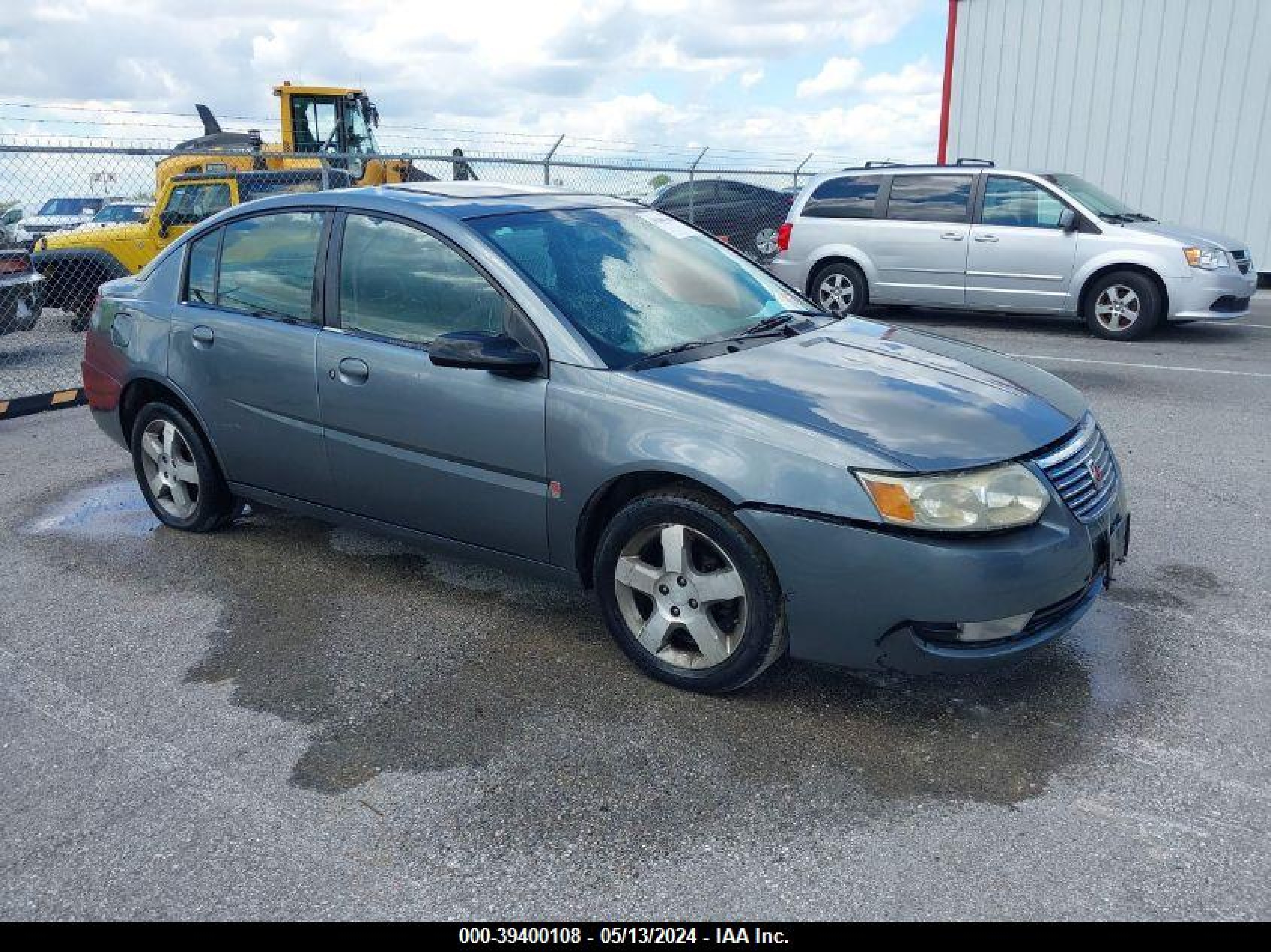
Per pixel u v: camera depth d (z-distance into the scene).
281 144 17.27
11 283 9.87
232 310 4.62
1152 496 5.62
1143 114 15.51
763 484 3.21
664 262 4.32
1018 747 3.22
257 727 3.40
